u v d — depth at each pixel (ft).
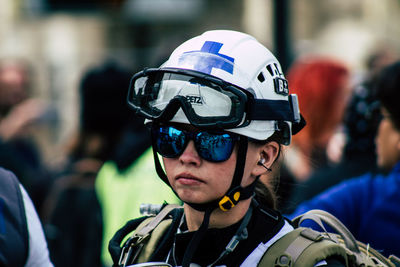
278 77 14.08
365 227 20.08
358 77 40.81
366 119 23.95
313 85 32.35
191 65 13.66
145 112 14.14
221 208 13.41
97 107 28.99
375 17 78.43
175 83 13.73
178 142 13.56
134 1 75.97
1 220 15.19
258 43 14.28
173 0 75.05
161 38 75.66
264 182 15.31
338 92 32.45
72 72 73.67
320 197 21.15
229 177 13.50
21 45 75.41
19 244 15.26
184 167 13.53
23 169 31.01
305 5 76.54
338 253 13.24
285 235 13.56
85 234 26.03
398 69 19.83
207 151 13.29
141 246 14.98
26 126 40.96
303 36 76.54
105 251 25.59
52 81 73.10
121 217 23.91
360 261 14.07
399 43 79.36
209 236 13.85
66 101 71.31
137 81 14.52
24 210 15.76
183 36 27.12
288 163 24.95
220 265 13.67
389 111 19.93
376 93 20.44
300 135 31.81
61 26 75.82
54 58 74.54
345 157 24.47
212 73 13.47
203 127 13.08
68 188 26.61
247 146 13.56
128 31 75.97
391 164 20.33
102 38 75.87
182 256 14.17
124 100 29.55
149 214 15.80
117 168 24.40
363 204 20.43
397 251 19.39
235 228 13.91
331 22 77.36
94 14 76.02
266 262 13.10
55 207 26.58
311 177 24.03
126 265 14.74
